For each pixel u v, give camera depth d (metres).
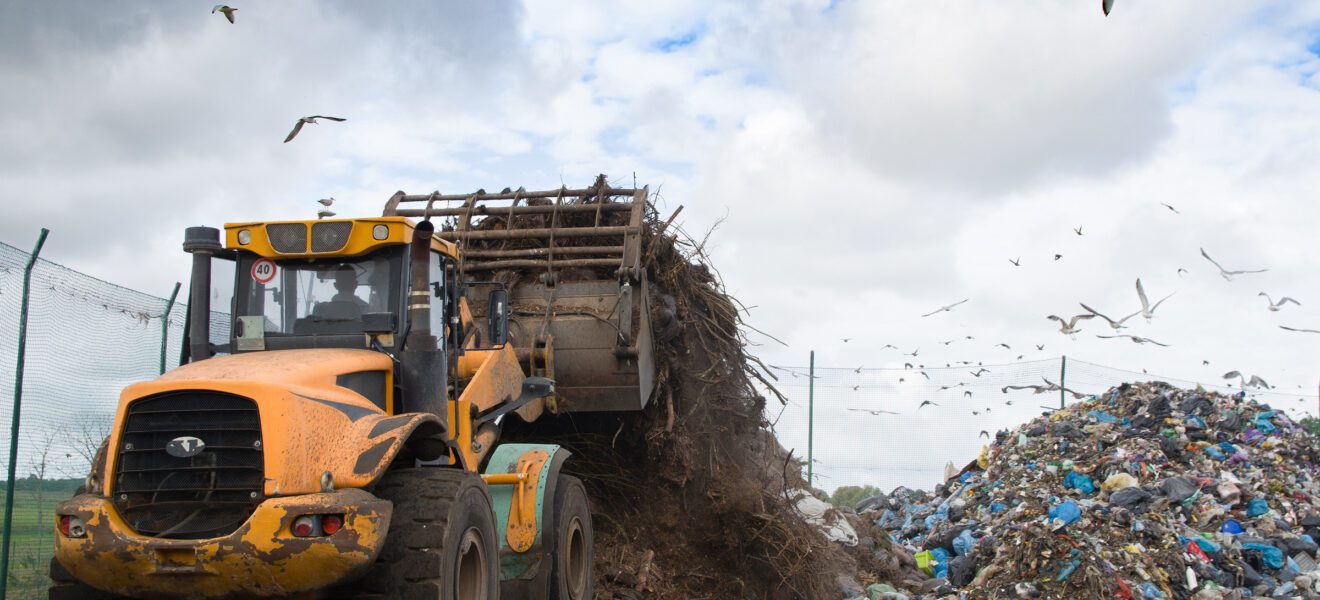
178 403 5.86
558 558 8.23
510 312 10.06
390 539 6.10
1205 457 14.09
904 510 17.36
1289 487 13.32
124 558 5.65
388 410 6.91
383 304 7.12
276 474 5.68
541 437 10.62
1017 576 11.07
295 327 7.14
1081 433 15.41
